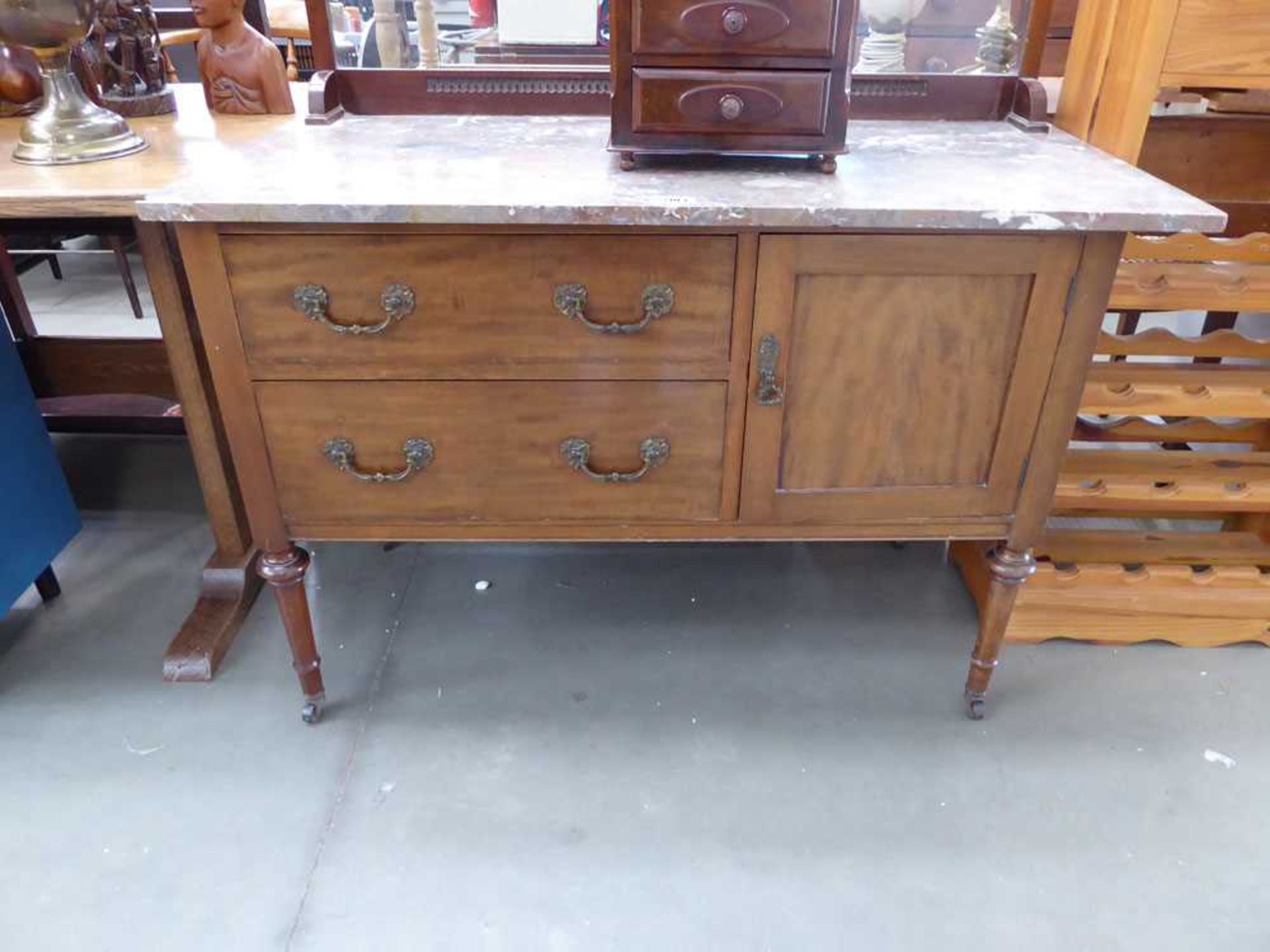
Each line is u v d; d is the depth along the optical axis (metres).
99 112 1.30
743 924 1.17
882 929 1.16
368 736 1.43
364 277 1.06
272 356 1.11
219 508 1.63
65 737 1.42
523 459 1.19
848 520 1.25
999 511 1.25
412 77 1.39
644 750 1.41
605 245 1.04
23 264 2.80
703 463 1.20
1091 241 1.05
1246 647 1.61
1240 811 1.32
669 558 1.83
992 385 1.16
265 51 1.44
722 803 1.33
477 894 1.20
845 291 1.08
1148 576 1.55
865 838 1.28
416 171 1.11
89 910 1.18
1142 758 1.40
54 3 1.17
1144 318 2.17
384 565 1.81
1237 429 1.71
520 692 1.51
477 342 1.11
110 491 2.04
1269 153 1.47
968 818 1.30
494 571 1.80
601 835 1.28
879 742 1.42
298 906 1.19
